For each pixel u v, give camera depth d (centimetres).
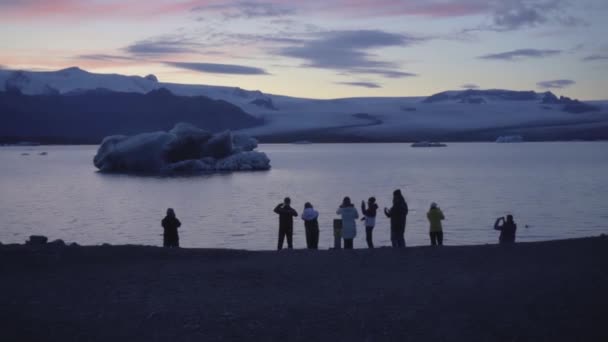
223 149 9131
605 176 7012
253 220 3606
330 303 965
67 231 3250
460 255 1325
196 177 7525
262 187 6034
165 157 8775
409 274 1158
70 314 909
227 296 1011
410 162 11212
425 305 947
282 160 12588
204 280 1120
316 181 6781
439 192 5284
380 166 9925
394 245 1565
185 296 1009
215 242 2833
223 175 7869
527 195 4900
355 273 1173
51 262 1259
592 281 1045
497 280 1083
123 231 3241
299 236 2902
